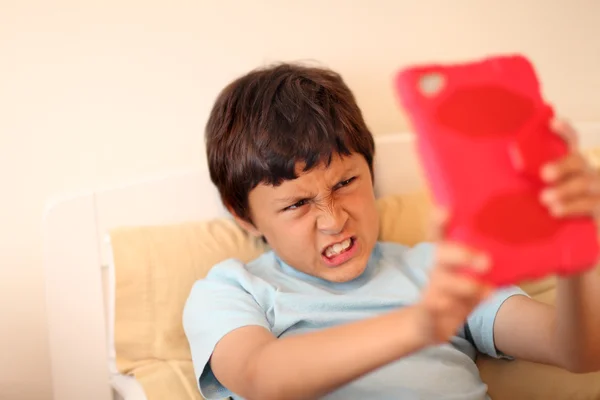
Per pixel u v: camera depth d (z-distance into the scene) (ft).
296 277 3.04
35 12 3.20
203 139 3.60
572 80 4.48
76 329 3.14
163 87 3.48
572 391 2.94
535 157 1.57
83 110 3.35
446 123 1.59
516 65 1.72
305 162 2.74
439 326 1.59
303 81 3.05
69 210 3.11
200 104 3.57
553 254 1.52
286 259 2.97
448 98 1.63
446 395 2.64
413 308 1.87
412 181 3.79
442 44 4.06
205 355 2.59
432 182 1.56
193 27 3.48
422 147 1.58
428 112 1.60
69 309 3.13
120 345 2.99
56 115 3.31
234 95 3.05
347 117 2.96
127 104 3.43
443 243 1.52
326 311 2.87
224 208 3.42
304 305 2.86
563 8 4.34
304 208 2.81
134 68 3.41
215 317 2.68
